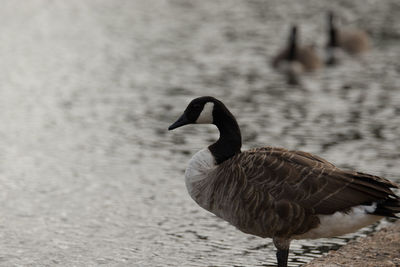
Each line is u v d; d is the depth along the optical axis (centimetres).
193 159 960
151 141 1692
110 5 3556
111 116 1889
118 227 1216
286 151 902
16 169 1490
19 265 1072
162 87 2186
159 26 3098
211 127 1838
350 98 2084
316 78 2383
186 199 1344
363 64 2603
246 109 1956
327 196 840
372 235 1059
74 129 1777
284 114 1908
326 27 3198
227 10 3509
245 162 892
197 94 2114
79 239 1166
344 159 1534
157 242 1159
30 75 2294
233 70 2425
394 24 3288
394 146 1625
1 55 2534
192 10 3494
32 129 1769
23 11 3338
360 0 3866
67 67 2400
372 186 822
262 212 865
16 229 1202
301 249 1132
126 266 1070
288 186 853
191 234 1193
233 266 1065
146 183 1419
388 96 2103
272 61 2491
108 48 2680
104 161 1547
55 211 1279
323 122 1828
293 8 3606
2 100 2017
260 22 3247
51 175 1459
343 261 959
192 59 2558
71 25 3064
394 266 919
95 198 1339
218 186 907
